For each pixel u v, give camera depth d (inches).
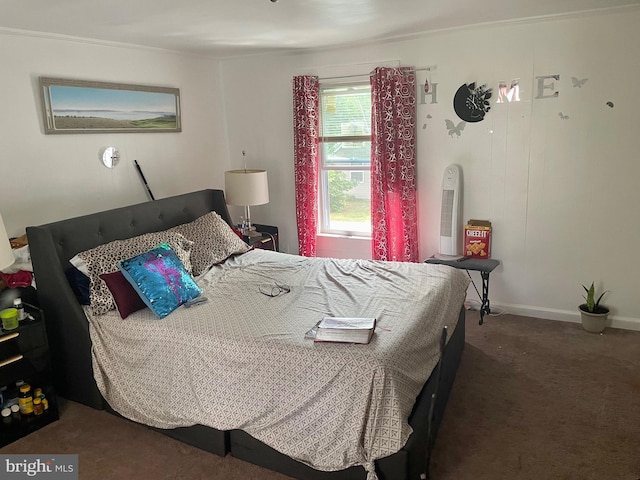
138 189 157.6
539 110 141.7
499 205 152.4
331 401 80.2
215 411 89.9
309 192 177.2
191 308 105.7
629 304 142.4
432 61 152.6
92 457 94.6
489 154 150.6
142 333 98.3
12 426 101.7
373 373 77.7
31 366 102.6
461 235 159.8
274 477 87.7
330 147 177.9
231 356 88.7
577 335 140.1
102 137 144.9
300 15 118.1
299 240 182.7
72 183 137.9
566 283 148.9
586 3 119.6
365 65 163.2
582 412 103.7
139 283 103.0
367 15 121.0
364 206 177.8
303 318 97.8
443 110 154.1
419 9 117.6
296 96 170.9
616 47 129.8
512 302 157.3
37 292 111.1
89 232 119.0
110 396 104.3
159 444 98.3
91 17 112.9
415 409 82.9
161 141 164.6
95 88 140.7
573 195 142.5
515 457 90.7
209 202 160.7
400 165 159.3
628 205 136.6
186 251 129.3
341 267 131.7
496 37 142.6
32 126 127.0
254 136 188.5
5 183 122.8
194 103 176.6
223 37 143.4
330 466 80.7
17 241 122.0
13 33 120.6
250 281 123.3
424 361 89.7
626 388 112.1
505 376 119.0
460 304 119.9
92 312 105.6
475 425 100.3
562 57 136.1
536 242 149.9
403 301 104.6
